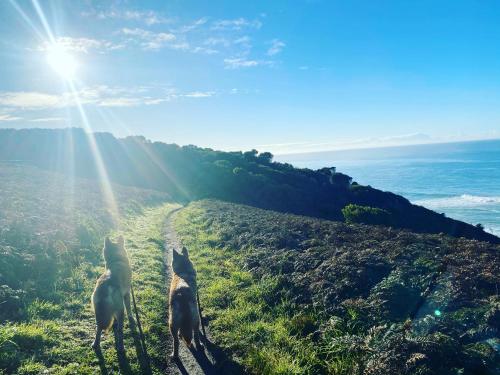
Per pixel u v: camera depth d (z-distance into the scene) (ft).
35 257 45.19
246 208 129.39
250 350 29.68
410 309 33.14
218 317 36.73
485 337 26.35
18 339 28.09
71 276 44.24
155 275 49.57
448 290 34.73
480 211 419.95
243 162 298.76
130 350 29.48
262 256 55.83
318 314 35.14
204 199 172.76
